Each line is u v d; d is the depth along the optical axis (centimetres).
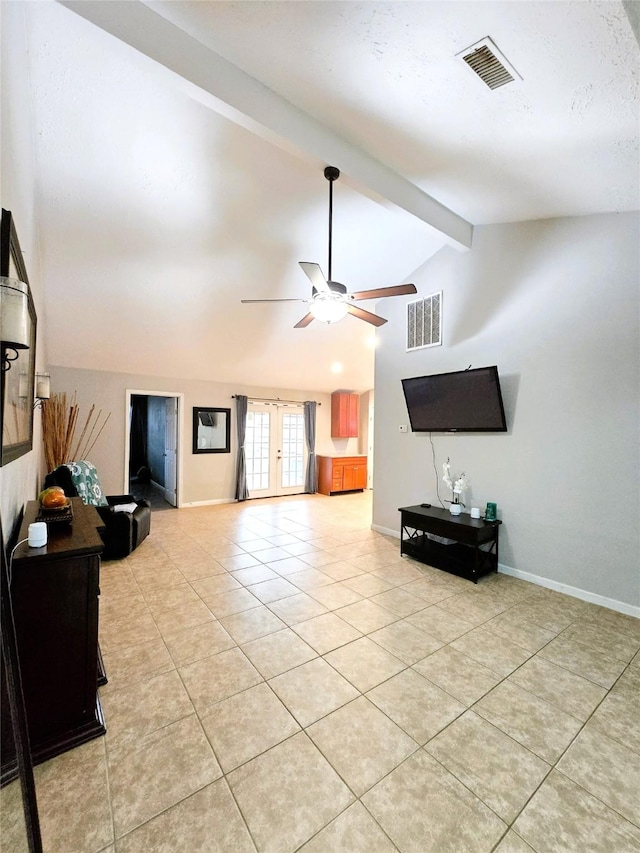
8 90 142
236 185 294
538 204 307
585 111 187
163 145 253
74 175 270
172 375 636
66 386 553
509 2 136
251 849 123
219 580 343
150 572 361
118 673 210
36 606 160
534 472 344
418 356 457
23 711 111
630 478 288
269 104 218
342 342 629
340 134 249
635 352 287
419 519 393
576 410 317
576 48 152
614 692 200
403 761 157
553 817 135
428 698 194
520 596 314
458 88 185
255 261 393
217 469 696
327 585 333
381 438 510
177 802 138
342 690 199
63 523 204
